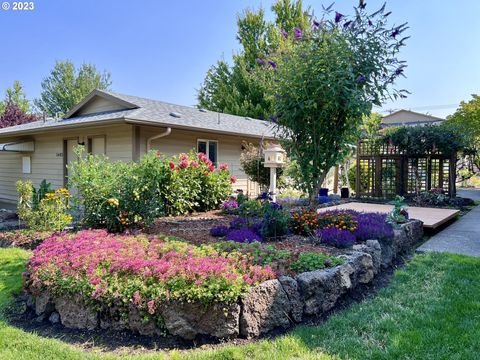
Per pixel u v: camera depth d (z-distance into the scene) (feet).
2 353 8.39
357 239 15.81
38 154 37.19
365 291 12.39
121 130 28.84
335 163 18.61
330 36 16.46
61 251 12.06
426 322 9.65
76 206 19.88
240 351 8.33
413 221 20.10
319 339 8.93
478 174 51.80
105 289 9.52
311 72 16.52
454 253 17.12
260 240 15.42
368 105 16.49
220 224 20.35
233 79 75.05
